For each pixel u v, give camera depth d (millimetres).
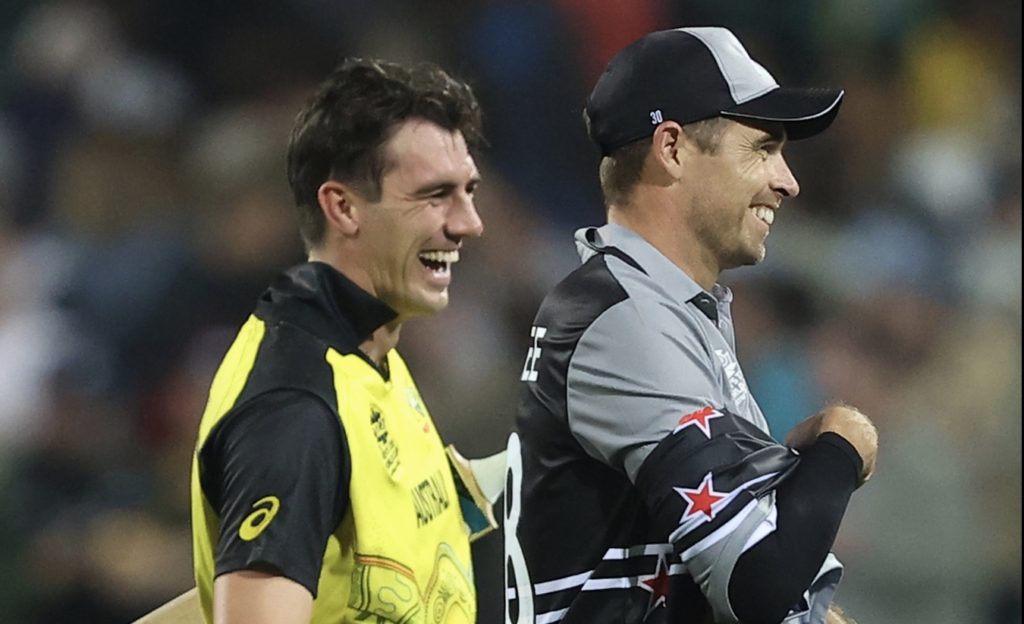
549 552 10227
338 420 8969
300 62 27828
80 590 20859
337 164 9422
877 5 32375
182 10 28031
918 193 29781
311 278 9484
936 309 27344
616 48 29891
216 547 8805
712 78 10242
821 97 10133
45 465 21797
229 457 8836
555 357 10195
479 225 9641
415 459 9836
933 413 24641
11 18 28156
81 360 22953
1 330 23656
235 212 24250
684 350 9930
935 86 31969
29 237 25750
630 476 9867
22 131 27094
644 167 10359
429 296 9602
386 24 28828
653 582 9984
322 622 9023
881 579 22562
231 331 23359
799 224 27562
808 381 23875
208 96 27484
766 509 9453
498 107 28953
